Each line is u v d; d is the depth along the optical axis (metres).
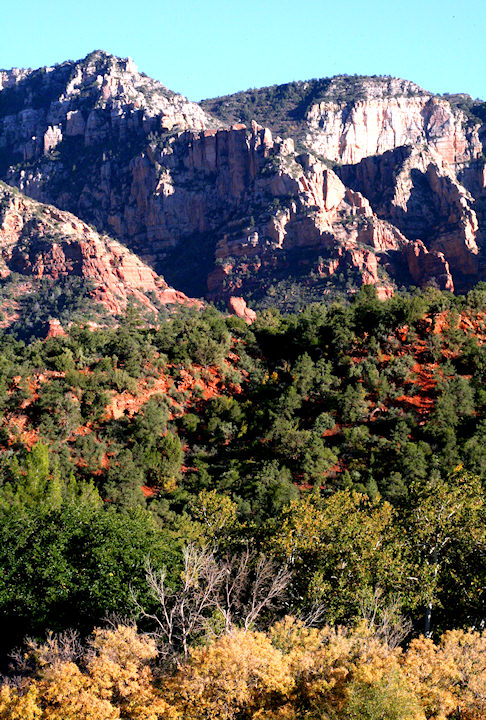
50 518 52.38
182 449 84.38
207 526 57.00
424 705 35.66
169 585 46.41
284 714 34.47
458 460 75.62
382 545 48.84
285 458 81.62
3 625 47.00
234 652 35.75
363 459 80.31
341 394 91.44
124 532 50.09
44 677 36.53
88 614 45.94
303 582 47.12
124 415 86.00
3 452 75.12
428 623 46.53
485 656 38.06
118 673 36.22
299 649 38.41
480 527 50.50
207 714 35.06
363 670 35.03
